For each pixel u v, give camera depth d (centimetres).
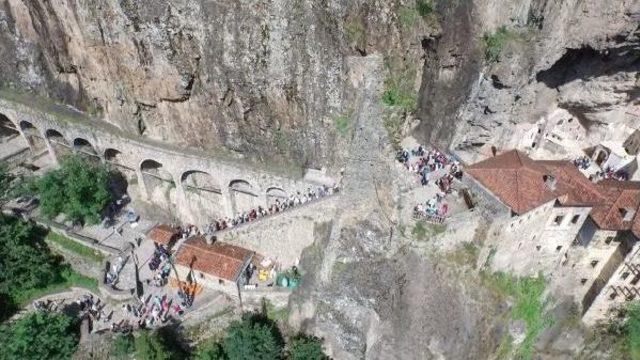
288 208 4559
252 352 4325
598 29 3741
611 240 4394
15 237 4825
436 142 4588
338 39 4066
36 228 5216
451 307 4216
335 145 4484
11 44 5256
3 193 5234
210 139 4903
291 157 4734
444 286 4219
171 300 4600
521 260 4531
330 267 4428
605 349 4894
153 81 4606
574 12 3725
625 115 4791
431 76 4291
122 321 4472
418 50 4234
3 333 4369
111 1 4212
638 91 4406
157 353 4125
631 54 3969
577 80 4359
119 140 5162
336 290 4394
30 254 4797
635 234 4184
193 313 4519
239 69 4259
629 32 3691
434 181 4409
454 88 4206
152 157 5128
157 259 4884
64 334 4353
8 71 5569
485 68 3947
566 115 4838
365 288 4284
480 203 4175
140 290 4672
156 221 5466
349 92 4288
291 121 4522
